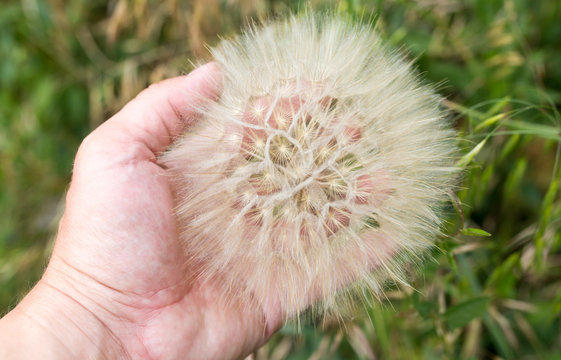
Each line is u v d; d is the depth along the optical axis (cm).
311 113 21
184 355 22
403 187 22
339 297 23
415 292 24
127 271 22
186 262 22
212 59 25
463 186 24
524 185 30
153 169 22
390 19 30
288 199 21
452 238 24
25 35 34
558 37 31
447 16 31
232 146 22
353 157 22
